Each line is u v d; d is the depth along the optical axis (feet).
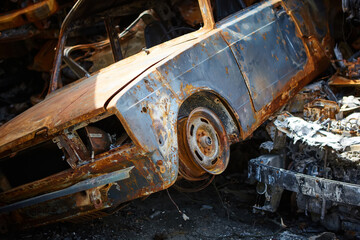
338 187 9.53
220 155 10.39
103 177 8.29
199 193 13.56
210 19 10.91
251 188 13.60
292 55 12.95
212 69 10.07
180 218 11.68
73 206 9.20
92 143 8.60
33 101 23.54
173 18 14.14
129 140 8.77
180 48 9.77
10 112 23.86
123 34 16.21
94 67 17.81
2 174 10.27
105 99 8.06
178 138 9.55
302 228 10.82
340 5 15.72
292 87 12.84
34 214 9.96
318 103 12.26
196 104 10.13
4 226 10.29
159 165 8.25
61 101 9.87
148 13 14.43
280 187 11.09
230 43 10.82
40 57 23.49
